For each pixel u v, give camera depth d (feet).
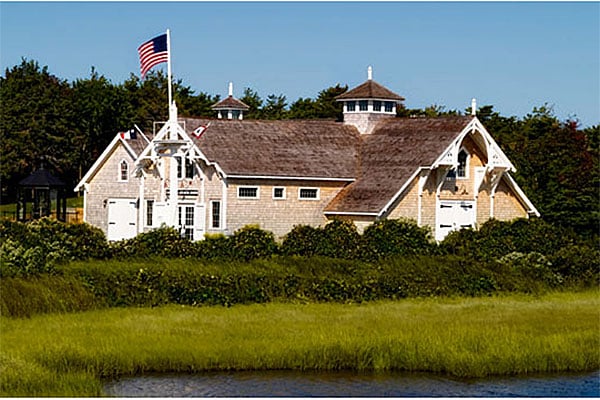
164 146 468.75
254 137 524.93
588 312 334.65
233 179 492.95
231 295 342.44
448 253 429.79
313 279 360.28
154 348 260.62
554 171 581.53
